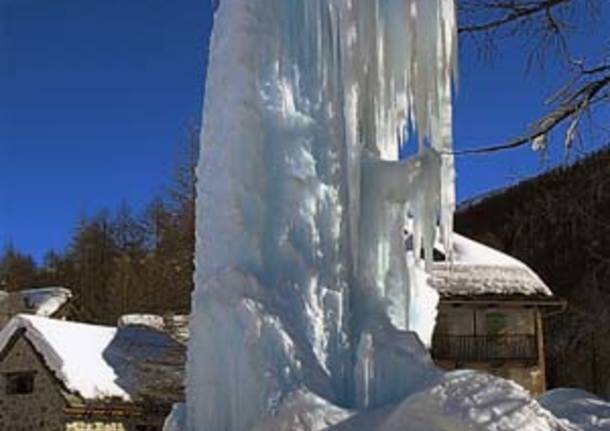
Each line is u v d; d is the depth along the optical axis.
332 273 9.97
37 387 23.64
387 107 11.09
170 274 32.72
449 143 11.34
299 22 10.48
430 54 11.06
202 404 9.40
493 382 8.44
